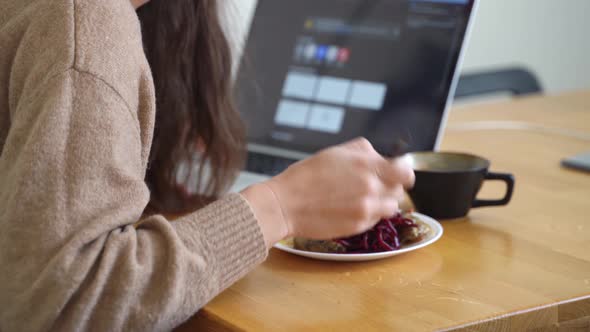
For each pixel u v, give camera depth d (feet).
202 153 3.41
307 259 2.59
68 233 1.93
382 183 2.38
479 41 9.11
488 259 2.55
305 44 4.21
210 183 3.41
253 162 3.94
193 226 2.14
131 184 2.06
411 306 2.16
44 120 1.97
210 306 2.19
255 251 2.20
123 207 2.02
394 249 2.60
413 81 3.74
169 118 3.23
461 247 2.67
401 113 3.73
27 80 2.10
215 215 2.18
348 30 4.08
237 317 2.10
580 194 3.36
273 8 4.40
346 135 3.87
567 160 3.87
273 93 4.22
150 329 1.96
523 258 2.55
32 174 1.94
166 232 2.08
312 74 4.12
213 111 3.33
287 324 2.06
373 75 3.90
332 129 3.93
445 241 2.74
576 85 9.98
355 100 3.92
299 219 2.30
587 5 9.70
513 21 9.28
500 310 2.12
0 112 2.29
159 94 3.20
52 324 1.90
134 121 2.17
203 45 3.23
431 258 2.56
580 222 2.95
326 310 2.15
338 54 4.07
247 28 4.43
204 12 3.17
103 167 2.00
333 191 2.31
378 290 2.29
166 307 1.96
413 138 3.64
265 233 2.23
